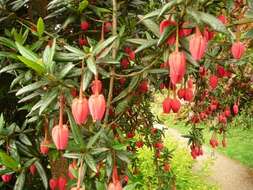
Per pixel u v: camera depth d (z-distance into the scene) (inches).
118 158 73.2
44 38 83.0
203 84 151.0
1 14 95.0
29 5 112.7
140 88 94.1
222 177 376.2
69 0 87.4
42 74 65.2
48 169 134.3
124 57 90.0
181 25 56.8
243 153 430.3
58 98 69.4
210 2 63.0
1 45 86.4
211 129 195.0
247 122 322.0
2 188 126.5
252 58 109.4
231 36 65.3
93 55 66.0
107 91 110.4
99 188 69.4
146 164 254.1
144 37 95.0
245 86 192.9
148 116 185.6
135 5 101.1
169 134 437.4
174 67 56.5
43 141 84.0
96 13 88.5
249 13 62.4
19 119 133.8
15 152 88.0
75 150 68.4
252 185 363.3
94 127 74.9
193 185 285.6
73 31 101.6
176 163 285.1
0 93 122.0
